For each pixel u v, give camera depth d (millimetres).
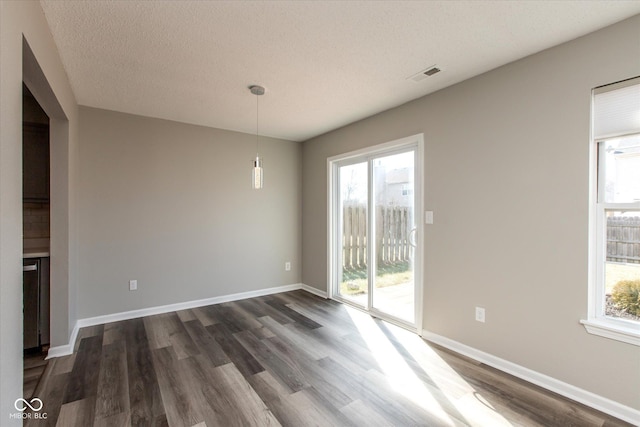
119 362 2428
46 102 2152
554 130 2076
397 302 3340
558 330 2053
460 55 2201
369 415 1810
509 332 2301
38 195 2781
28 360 2443
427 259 2902
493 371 2314
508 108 2312
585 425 1725
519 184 2250
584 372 1933
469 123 2562
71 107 2721
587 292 1934
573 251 1993
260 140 4457
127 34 1934
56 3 1632
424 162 2926
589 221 1932
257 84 2684
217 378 2203
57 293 2537
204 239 3955
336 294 4297
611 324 1869
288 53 2180
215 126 3975
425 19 1794
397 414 1819
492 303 2406
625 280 1871
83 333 3002
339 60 2275
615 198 1897
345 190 4156
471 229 2547
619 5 1658
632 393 1750
